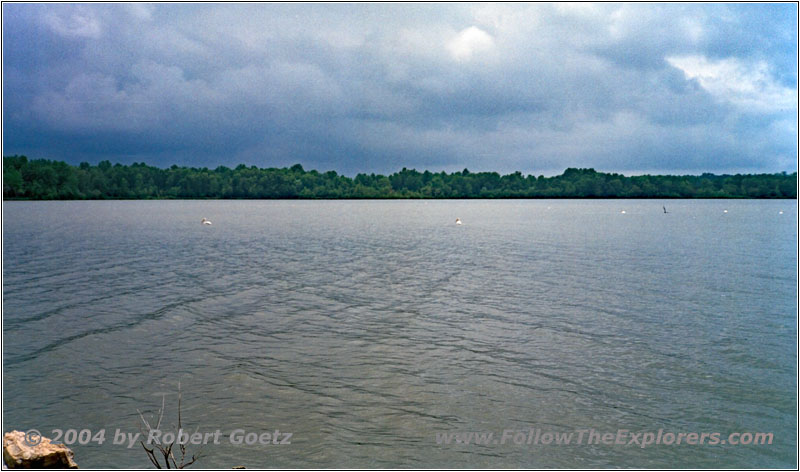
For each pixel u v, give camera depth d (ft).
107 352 60.44
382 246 174.70
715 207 602.44
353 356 59.47
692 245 177.58
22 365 56.34
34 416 45.57
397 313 78.23
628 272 116.37
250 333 67.72
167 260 134.21
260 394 49.78
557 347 62.64
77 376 53.62
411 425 44.57
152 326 70.59
